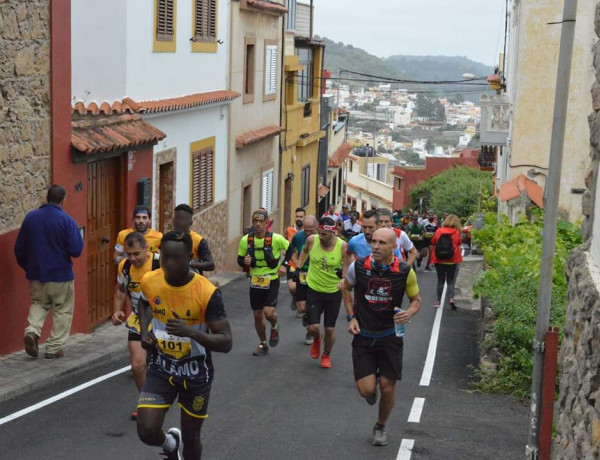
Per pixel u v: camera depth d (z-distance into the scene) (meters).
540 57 22.89
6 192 10.75
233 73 22.86
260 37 25.58
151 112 16.17
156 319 6.06
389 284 7.89
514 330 10.55
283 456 7.79
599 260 6.50
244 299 17.88
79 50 14.61
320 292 11.48
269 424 8.77
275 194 29.03
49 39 11.66
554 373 6.93
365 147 92.38
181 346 6.04
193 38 19.31
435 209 54.81
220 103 21.05
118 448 7.75
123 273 8.60
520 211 20.89
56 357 10.87
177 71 18.44
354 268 8.03
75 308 12.59
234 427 8.62
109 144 13.11
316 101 35.50
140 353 8.46
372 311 7.95
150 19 16.70
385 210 12.19
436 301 17.30
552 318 9.86
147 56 16.66
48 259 10.55
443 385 10.80
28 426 8.31
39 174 11.60
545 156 23.14
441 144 153.62
